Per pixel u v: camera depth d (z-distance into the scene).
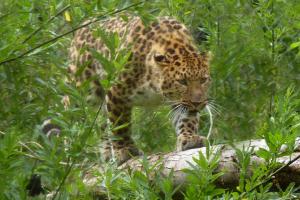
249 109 14.73
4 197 9.80
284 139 9.66
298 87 14.93
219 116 14.35
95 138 10.36
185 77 13.80
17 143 10.30
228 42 14.99
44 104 11.98
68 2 11.16
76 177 10.27
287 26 15.17
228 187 10.82
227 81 14.95
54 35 11.56
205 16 15.38
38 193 11.97
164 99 14.04
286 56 15.37
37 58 11.69
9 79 11.51
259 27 15.23
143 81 13.80
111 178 10.01
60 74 12.80
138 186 9.78
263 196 9.70
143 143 14.51
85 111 10.34
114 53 10.43
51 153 9.99
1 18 11.30
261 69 15.05
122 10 10.77
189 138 13.39
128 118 13.88
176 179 11.16
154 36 14.00
